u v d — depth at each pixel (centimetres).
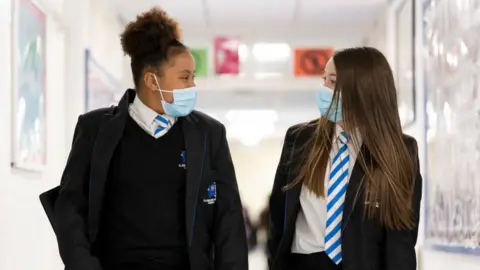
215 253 208
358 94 210
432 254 382
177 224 200
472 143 297
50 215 200
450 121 338
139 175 200
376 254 208
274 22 662
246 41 702
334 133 219
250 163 1518
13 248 300
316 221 211
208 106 952
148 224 198
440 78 361
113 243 199
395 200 205
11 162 297
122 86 640
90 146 202
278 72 776
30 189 335
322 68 689
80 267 188
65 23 428
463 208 313
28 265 328
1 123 281
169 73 205
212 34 701
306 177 213
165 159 203
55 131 398
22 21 314
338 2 591
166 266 199
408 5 464
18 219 310
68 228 194
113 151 200
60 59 414
